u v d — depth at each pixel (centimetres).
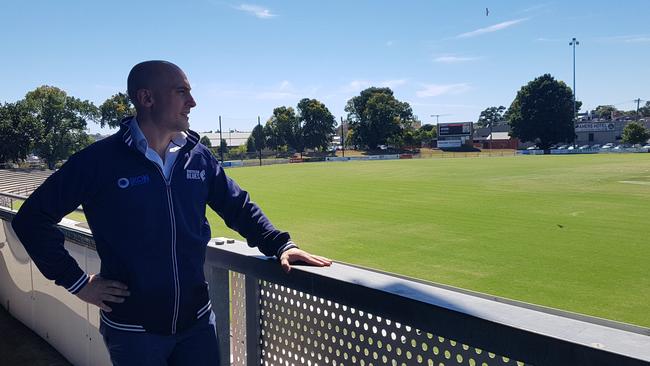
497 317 116
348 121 10212
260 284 208
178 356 175
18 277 422
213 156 193
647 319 605
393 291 142
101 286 163
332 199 2053
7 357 355
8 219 424
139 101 167
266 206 1870
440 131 9225
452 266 896
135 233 162
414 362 148
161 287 164
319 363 182
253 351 211
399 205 1794
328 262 179
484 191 2191
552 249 1008
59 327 355
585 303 673
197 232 174
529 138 8700
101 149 163
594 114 13500
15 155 6381
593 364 97
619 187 2192
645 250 975
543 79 8506
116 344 169
